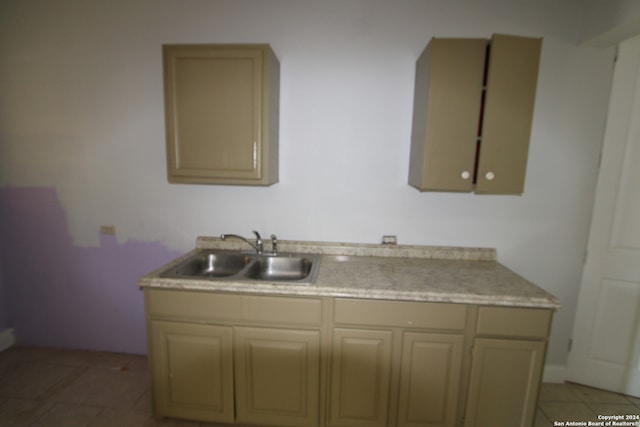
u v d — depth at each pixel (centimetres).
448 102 156
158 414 165
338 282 155
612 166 188
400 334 149
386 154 196
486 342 145
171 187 210
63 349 228
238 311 152
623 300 192
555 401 192
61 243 221
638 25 155
